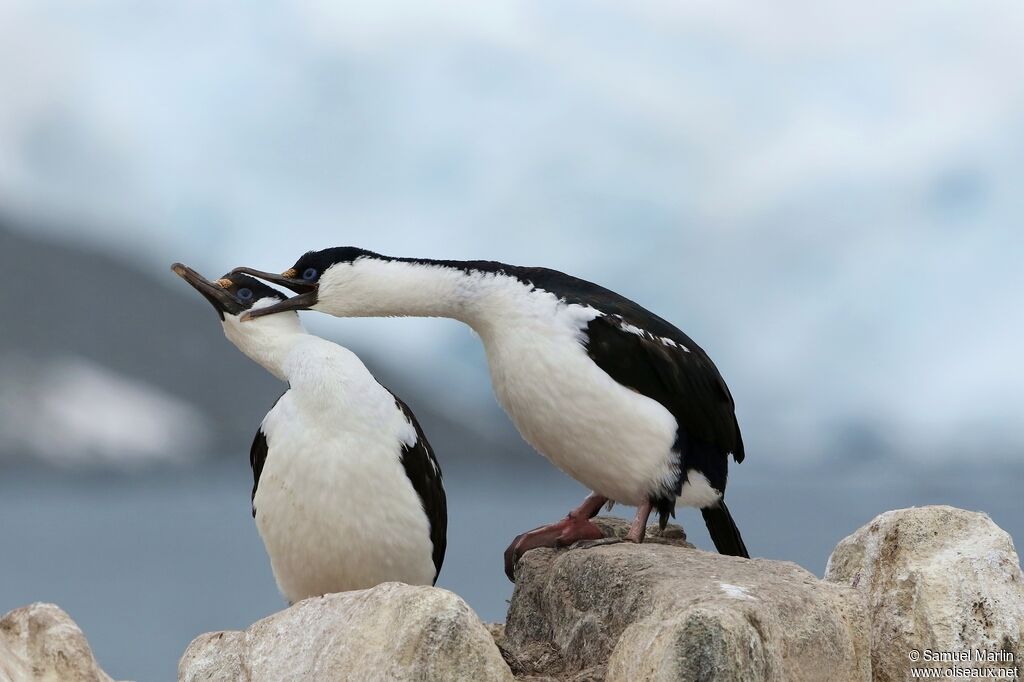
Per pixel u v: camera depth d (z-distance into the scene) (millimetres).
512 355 12188
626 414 11945
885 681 10219
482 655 8453
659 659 8422
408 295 12555
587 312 12078
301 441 11109
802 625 9039
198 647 9477
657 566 9844
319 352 11398
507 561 12406
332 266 12820
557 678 9844
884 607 10383
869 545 10773
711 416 12438
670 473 12180
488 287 12344
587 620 10109
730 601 8750
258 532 11812
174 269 13086
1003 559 10359
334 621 8922
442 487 12133
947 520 10648
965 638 10141
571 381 11969
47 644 9000
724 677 8172
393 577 11398
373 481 11109
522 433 12703
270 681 8930
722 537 13172
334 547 11219
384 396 11422
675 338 12398
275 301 13008
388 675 8383
